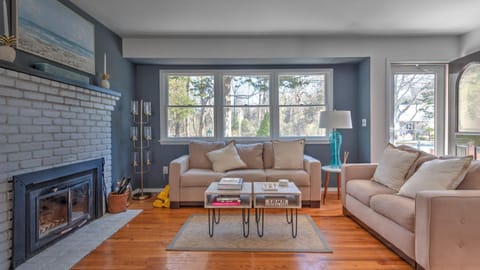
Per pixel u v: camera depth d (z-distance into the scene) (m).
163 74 4.82
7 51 2.06
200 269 2.20
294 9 3.26
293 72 4.79
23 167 2.29
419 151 2.96
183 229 3.04
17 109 2.21
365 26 3.83
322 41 4.26
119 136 4.17
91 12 3.32
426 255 1.96
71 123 2.92
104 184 3.59
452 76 4.20
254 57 4.29
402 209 2.27
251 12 3.34
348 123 4.01
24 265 2.25
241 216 3.47
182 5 3.14
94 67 3.50
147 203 4.10
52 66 2.58
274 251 2.50
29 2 2.44
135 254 2.46
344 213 3.50
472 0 3.05
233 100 4.86
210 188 2.89
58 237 2.71
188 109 4.86
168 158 4.83
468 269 1.95
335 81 4.79
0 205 2.08
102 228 3.08
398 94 4.44
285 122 4.86
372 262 2.29
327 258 2.37
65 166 2.80
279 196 2.77
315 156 4.82
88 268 2.21
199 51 4.29
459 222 1.94
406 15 3.45
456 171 2.30
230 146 4.27
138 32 4.03
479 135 3.68
